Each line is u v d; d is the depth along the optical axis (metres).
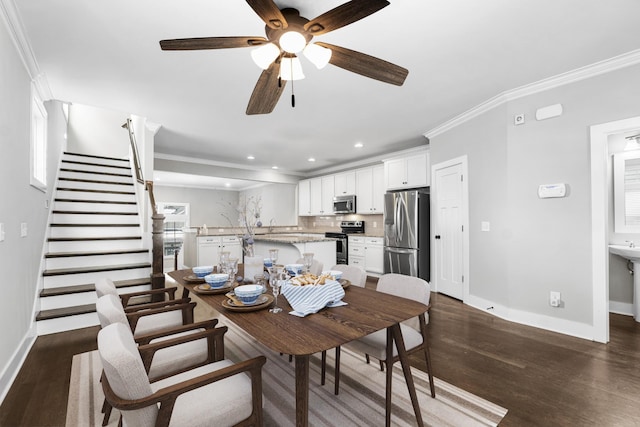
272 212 9.52
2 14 1.89
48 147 3.82
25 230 2.57
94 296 3.28
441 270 4.41
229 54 2.45
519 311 3.19
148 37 2.22
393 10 1.93
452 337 2.82
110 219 4.44
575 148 2.81
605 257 2.65
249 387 1.26
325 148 5.55
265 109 2.40
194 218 10.39
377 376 2.15
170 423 1.05
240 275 2.41
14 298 2.25
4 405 1.81
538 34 2.20
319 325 1.35
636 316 3.19
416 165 4.99
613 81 2.61
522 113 3.14
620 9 1.93
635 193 3.42
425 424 1.62
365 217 6.58
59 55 2.45
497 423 1.64
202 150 5.68
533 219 3.08
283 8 1.84
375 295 1.87
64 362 2.34
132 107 3.57
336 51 1.67
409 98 3.35
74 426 1.63
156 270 3.67
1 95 1.96
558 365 2.28
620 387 1.98
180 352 1.58
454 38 2.25
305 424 1.13
